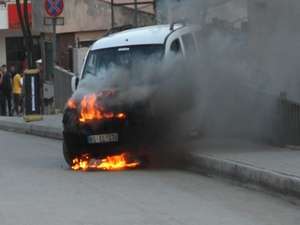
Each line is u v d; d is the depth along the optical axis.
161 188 9.91
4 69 26.38
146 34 12.53
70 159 11.74
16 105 26.44
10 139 17.53
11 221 7.97
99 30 28.41
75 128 11.50
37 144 16.20
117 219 8.02
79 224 7.79
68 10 28.80
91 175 11.11
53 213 8.36
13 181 10.62
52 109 24.61
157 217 8.11
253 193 9.50
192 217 8.10
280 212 8.36
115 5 23.55
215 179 10.63
